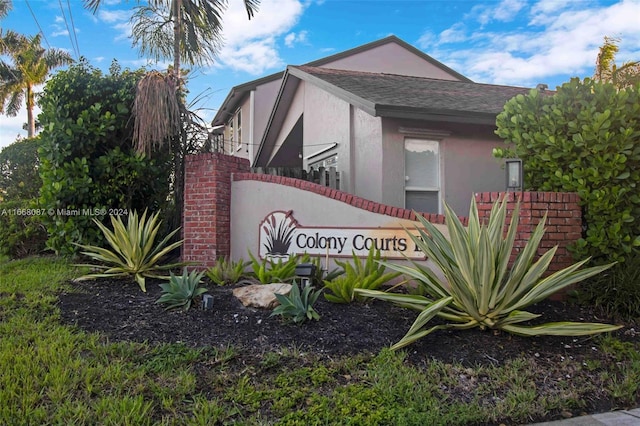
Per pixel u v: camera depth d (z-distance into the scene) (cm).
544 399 373
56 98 741
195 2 1075
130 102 774
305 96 1250
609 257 569
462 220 639
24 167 1242
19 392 335
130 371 378
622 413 367
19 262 779
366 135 930
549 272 579
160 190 829
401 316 525
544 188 623
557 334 442
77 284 618
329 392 369
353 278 565
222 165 746
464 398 373
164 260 796
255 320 499
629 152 562
